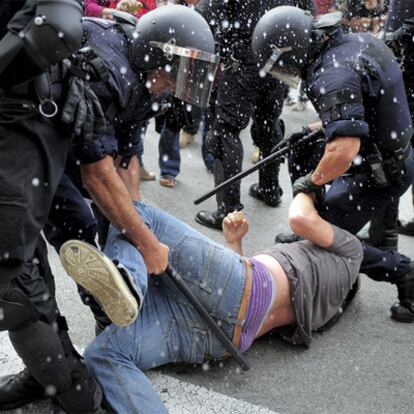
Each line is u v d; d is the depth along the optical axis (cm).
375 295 326
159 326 245
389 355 279
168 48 215
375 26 501
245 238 389
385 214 348
